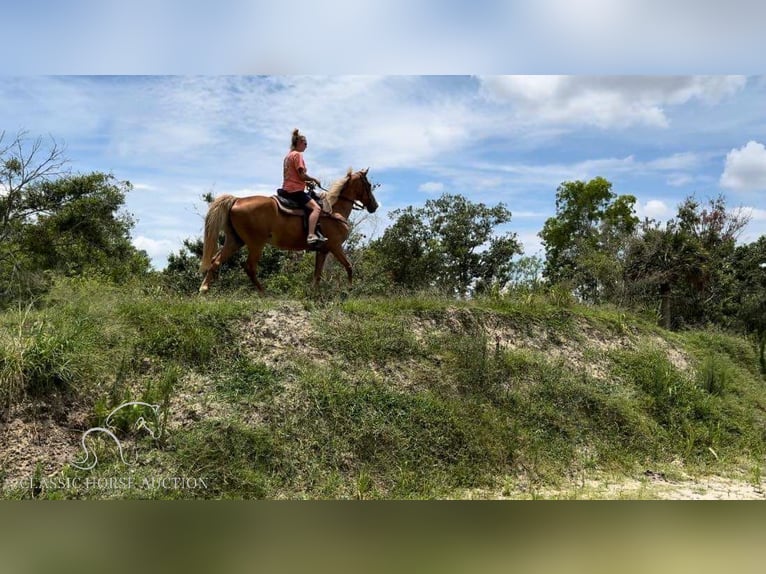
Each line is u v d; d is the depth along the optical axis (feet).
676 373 33.94
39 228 59.93
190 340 23.94
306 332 26.78
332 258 50.60
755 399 35.40
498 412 25.80
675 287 69.92
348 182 32.50
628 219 111.34
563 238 113.91
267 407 22.13
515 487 22.30
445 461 22.57
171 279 48.93
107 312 24.76
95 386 21.12
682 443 28.32
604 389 30.42
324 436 21.81
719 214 78.28
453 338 29.27
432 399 24.93
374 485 20.66
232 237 29.91
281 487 19.58
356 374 25.21
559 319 35.65
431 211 87.35
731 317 69.36
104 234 65.16
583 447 25.95
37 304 27.17
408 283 80.33
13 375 19.76
